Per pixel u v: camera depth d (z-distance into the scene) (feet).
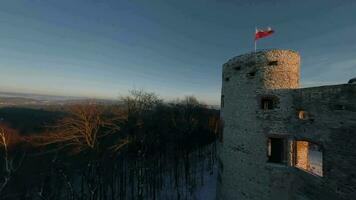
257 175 51.31
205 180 105.19
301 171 45.91
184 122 134.62
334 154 39.50
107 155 93.91
